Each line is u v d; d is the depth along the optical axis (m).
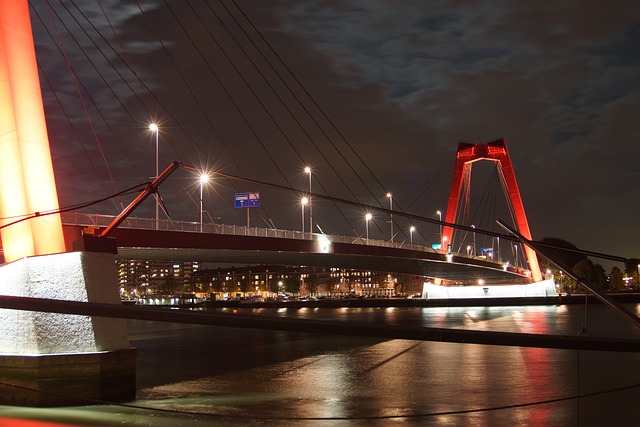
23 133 24.78
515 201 130.75
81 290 22.89
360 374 35.25
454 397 27.70
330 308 147.62
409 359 41.62
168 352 48.59
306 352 47.62
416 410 24.64
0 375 22.28
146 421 20.61
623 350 11.20
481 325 76.62
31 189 24.56
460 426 21.44
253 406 25.02
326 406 25.34
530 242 18.28
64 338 22.59
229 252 60.50
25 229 24.33
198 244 53.38
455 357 41.81
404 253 90.06
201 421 21.30
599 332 65.06
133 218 47.84
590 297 134.25
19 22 25.44
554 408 24.41
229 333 69.69
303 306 156.50
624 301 131.38
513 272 137.75
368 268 105.19
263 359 43.25
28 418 20.31
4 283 23.23
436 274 133.62
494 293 138.62
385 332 12.21
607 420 22.17
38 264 22.89
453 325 77.44
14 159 24.59
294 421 22.02
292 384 31.41
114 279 24.36
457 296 141.00
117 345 23.80
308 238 69.19
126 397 23.42
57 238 24.78
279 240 63.75
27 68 25.36
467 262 111.81
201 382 31.97
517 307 125.75
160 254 56.66
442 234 130.88
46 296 22.69
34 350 22.31
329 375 34.81
